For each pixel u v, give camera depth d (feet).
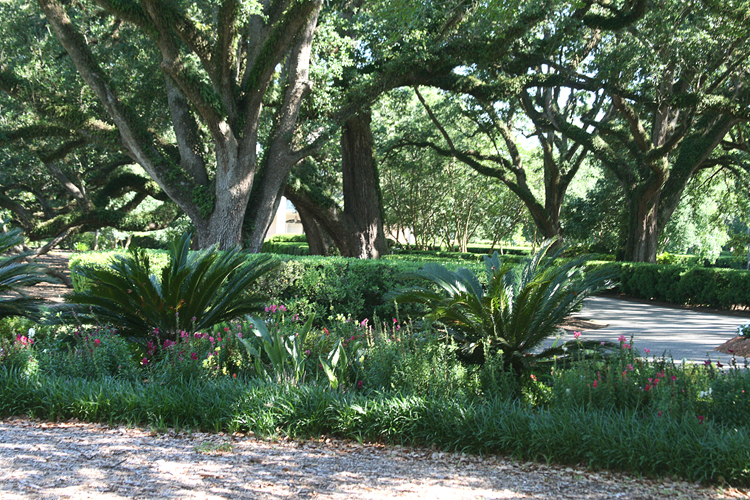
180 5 39.75
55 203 93.66
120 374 16.72
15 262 25.08
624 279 69.10
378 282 30.04
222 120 38.17
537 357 18.37
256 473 10.94
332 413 13.47
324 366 15.12
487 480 10.86
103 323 20.84
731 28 43.04
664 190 72.64
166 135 60.23
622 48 49.08
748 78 57.41
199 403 13.93
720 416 13.11
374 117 76.74
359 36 48.34
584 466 11.63
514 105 79.92
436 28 41.98
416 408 13.12
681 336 33.45
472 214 120.26
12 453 11.60
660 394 13.38
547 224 79.56
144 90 49.83
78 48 39.22
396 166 92.84
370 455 12.23
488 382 15.29
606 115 78.84
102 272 19.39
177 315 19.76
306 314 28.07
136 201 81.61
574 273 19.03
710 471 10.80
